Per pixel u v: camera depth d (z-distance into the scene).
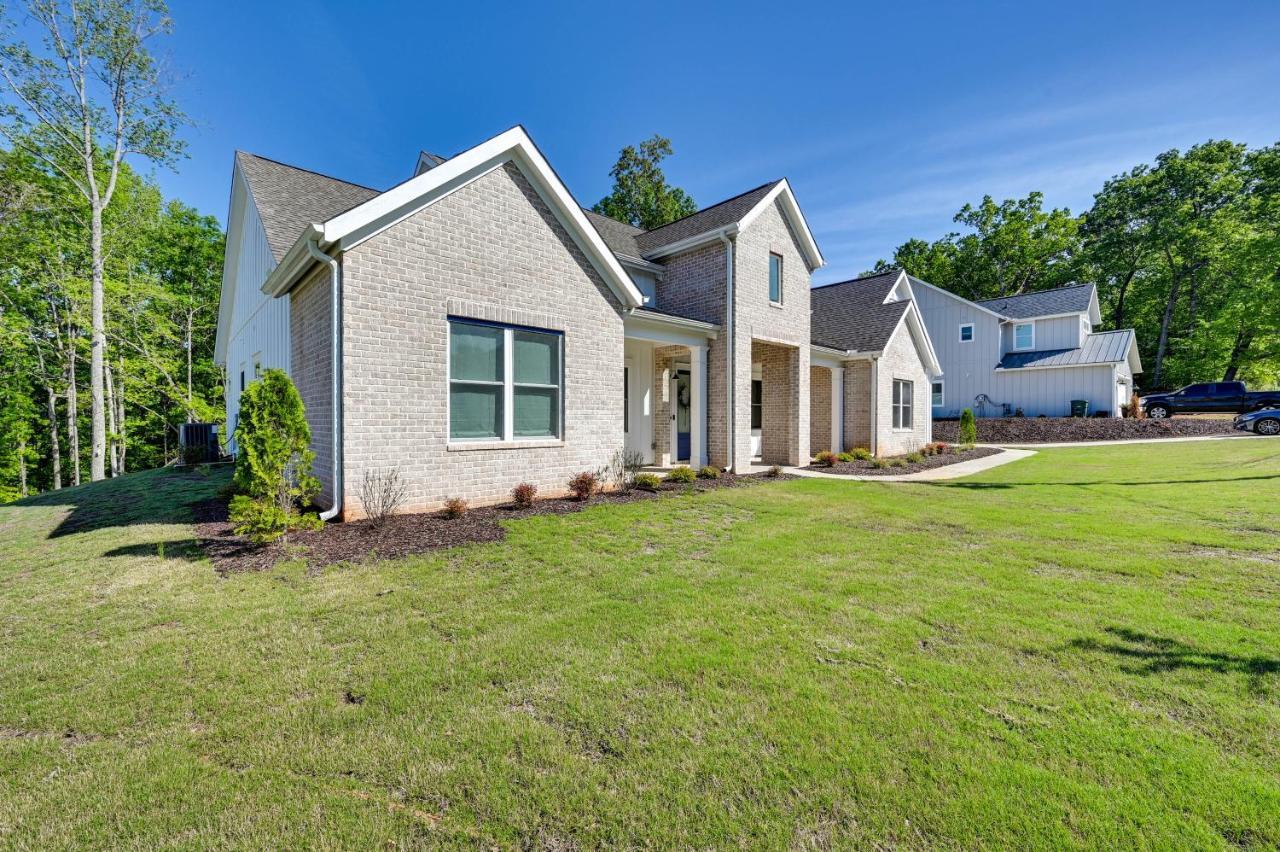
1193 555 5.54
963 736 2.50
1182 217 33.41
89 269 21.77
